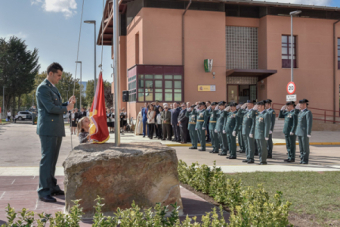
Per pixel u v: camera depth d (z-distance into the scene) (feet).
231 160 34.71
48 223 12.75
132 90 71.56
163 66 68.28
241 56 76.43
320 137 60.70
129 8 78.13
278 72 75.05
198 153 40.73
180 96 69.05
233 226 10.73
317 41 77.82
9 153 39.34
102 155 13.38
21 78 177.78
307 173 24.27
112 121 68.69
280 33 75.15
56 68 16.52
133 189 13.50
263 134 31.42
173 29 69.15
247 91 77.87
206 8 70.49
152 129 55.83
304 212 14.82
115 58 15.84
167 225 10.84
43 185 16.26
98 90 16.72
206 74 70.44
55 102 16.44
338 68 79.87
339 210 15.08
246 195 14.05
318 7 75.46
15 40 180.34
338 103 78.95
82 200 13.15
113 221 10.59
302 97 76.95
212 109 43.16
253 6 75.97
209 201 16.85
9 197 17.06
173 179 14.12
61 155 37.32
